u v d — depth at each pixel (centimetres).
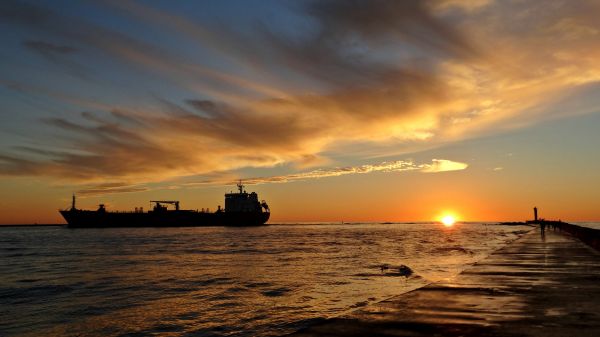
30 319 2016
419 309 865
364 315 806
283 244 8631
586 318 791
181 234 15038
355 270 3753
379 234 15525
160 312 2084
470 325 732
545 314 824
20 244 10062
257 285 2917
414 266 4009
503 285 1216
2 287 3073
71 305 2339
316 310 2048
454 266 3988
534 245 3281
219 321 1856
